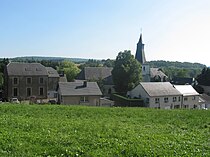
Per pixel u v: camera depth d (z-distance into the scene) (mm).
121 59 76500
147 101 65188
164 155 9305
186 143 11477
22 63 75000
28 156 8859
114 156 9141
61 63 128500
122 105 64562
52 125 14516
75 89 58906
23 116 18438
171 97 69625
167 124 18234
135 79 75938
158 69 119812
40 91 74812
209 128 17281
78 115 20844
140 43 100375
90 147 10180
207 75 99188
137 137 12188
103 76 97312
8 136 11094
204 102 79438
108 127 14719
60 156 9047
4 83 75562
